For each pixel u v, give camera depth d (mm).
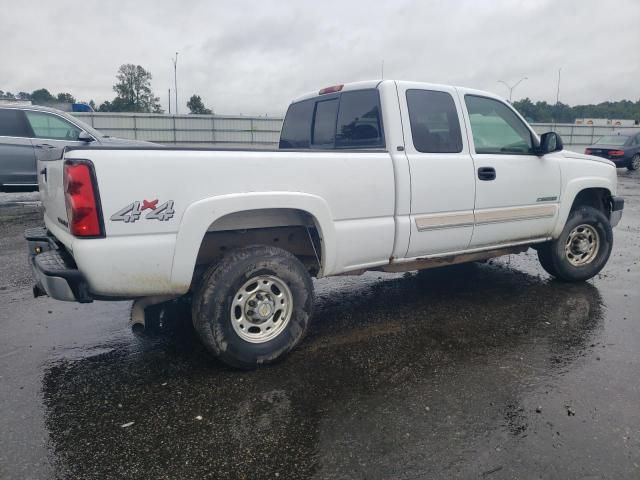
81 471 2434
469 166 4352
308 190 3514
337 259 3732
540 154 4895
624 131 22094
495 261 6527
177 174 3049
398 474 2406
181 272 3129
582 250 5445
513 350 3773
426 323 4332
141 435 2721
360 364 3551
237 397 3105
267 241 3830
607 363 3553
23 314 4543
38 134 9812
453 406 2994
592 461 2492
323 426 2795
